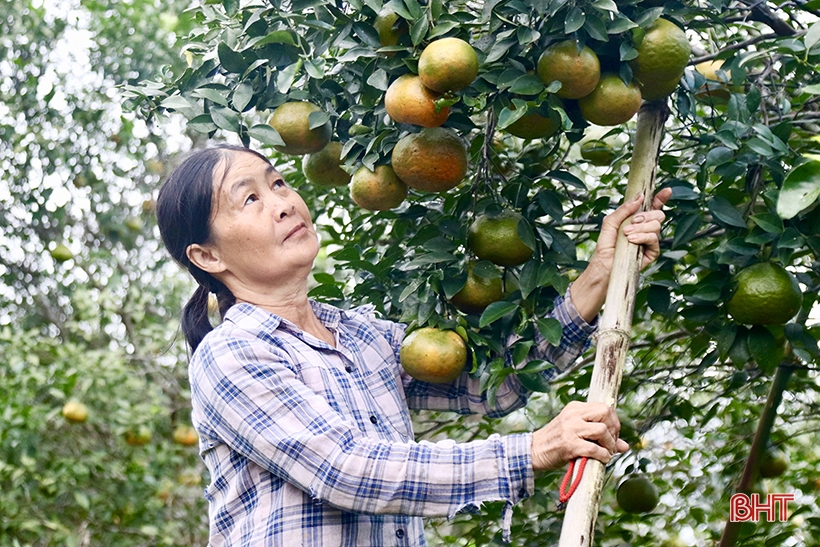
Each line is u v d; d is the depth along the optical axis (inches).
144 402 203.3
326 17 79.0
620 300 69.6
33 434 177.9
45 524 176.1
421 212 95.3
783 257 75.0
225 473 71.1
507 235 79.2
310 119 79.0
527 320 79.4
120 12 195.0
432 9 72.3
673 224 91.2
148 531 183.8
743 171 78.1
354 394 74.2
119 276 201.6
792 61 83.6
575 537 60.8
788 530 116.5
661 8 71.3
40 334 212.2
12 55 194.7
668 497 140.2
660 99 76.4
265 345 71.2
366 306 91.1
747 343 79.0
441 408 85.6
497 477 63.8
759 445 105.0
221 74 85.1
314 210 132.2
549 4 69.2
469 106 76.0
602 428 63.0
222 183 76.4
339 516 68.5
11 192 195.0
